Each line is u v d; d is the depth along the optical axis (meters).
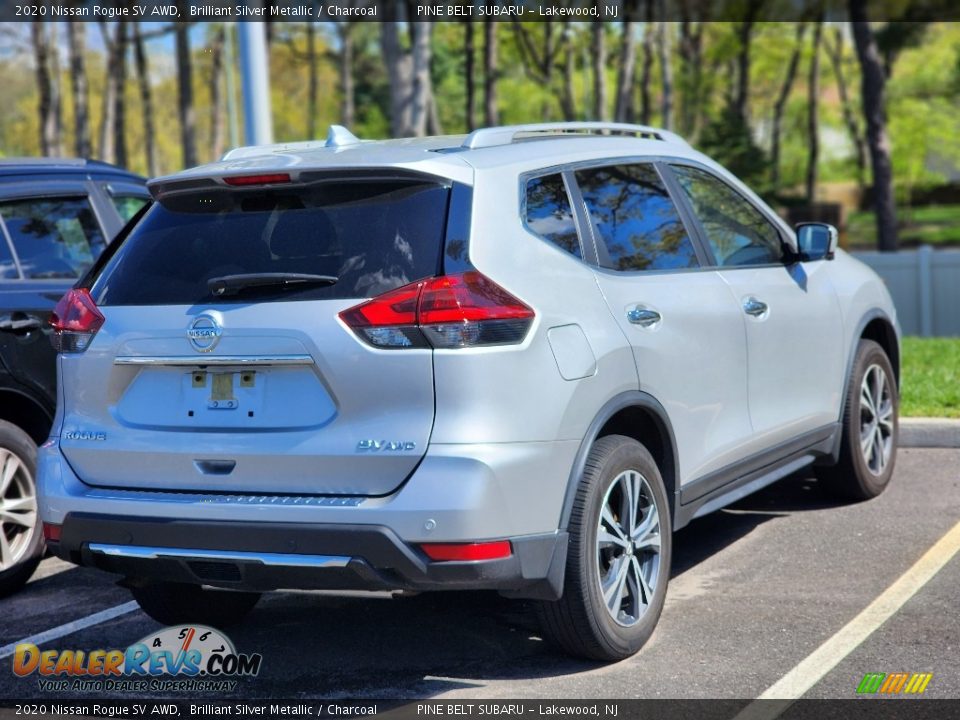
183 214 4.84
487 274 4.41
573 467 4.57
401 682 4.88
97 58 55.38
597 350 4.72
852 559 6.20
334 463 4.32
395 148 4.98
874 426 7.30
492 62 34.47
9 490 6.64
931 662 4.77
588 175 5.27
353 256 4.45
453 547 4.21
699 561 6.35
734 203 6.35
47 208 7.17
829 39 61.81
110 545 4.67
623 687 4.67
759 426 5.99
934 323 19.62
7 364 6.61
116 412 4.77
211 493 4.54
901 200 68.12
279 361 4.42
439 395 4.26
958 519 6.80
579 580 4.61
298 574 4.36
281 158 4.82
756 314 5.98
